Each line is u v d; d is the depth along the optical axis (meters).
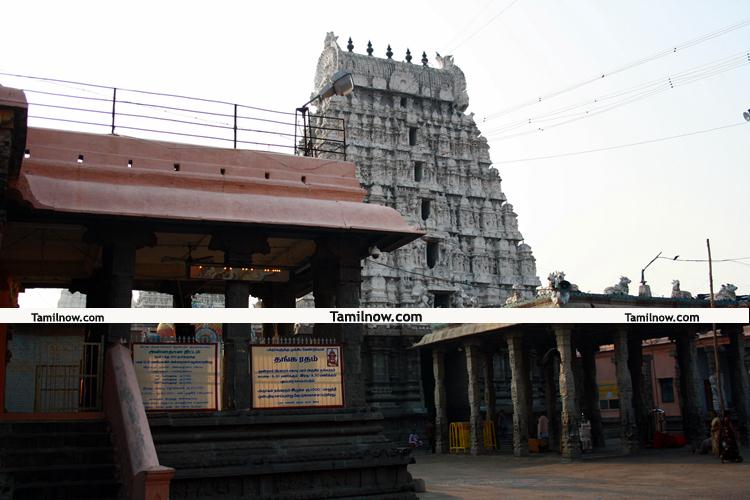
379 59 54.81
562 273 26.77
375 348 43.91
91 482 12.87
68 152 16.44
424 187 52.72
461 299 51.28
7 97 11.89
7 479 12.39
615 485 18.94
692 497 16.09
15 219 14.96
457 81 57.72
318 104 54.22
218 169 17.77
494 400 35.62
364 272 48.56
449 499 16.83
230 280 16.67
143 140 17.30
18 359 22.00
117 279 15.38
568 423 26.77
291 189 18.11
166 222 15.56
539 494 17.47
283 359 16.41
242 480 14.62
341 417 16.33
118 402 13.55
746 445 30.08
